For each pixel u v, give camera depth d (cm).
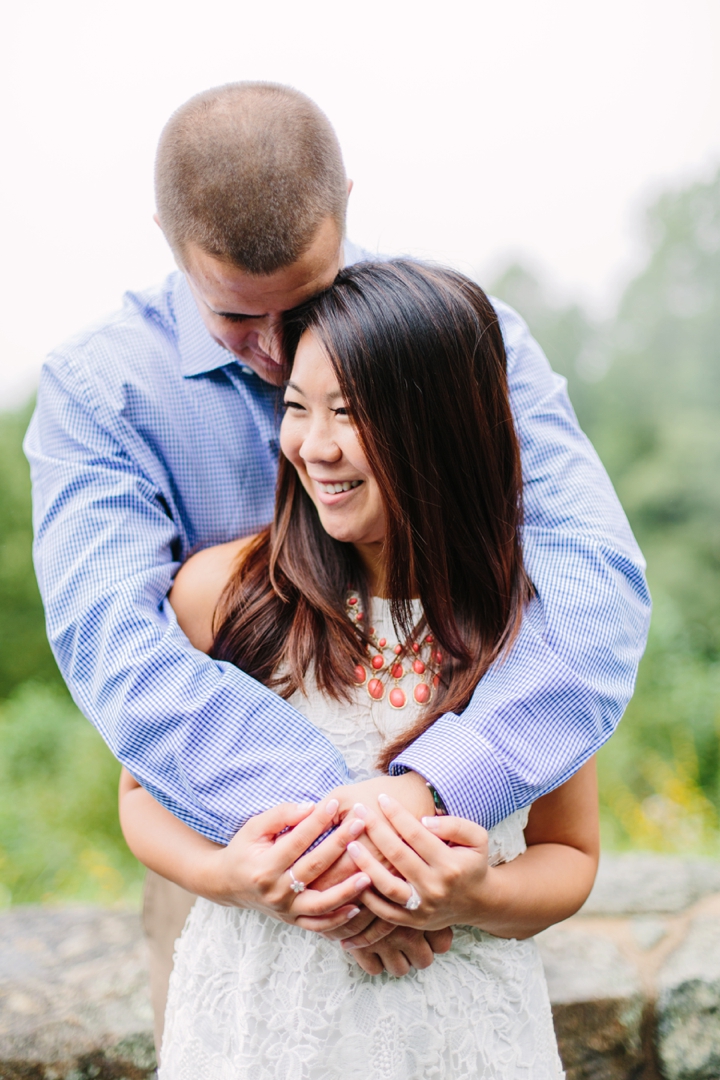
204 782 111
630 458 1565
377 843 101
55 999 167
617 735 582
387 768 114
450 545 117
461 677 117
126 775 139
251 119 119
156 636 117
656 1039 168
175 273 154
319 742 112
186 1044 114
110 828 552
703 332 1661
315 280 121
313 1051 106
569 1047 166
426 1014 108
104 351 141
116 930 190
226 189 116
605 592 121
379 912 101
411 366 110
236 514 147
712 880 207
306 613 119
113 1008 164
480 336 116
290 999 108
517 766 109
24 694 930
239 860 104
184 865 115
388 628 121
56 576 127
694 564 1384
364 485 115
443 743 108
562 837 125
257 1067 108
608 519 132
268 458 146
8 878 454
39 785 651
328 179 122
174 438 142
